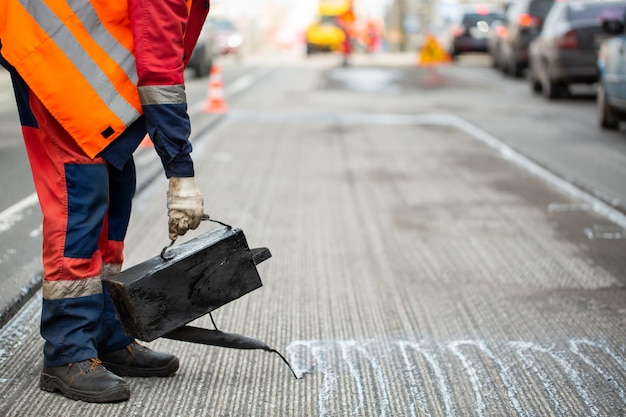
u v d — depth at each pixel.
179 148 3.51
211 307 3.66
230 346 3.76
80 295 3.64
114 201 3.91
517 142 12.16
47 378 3.72
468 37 34.12
